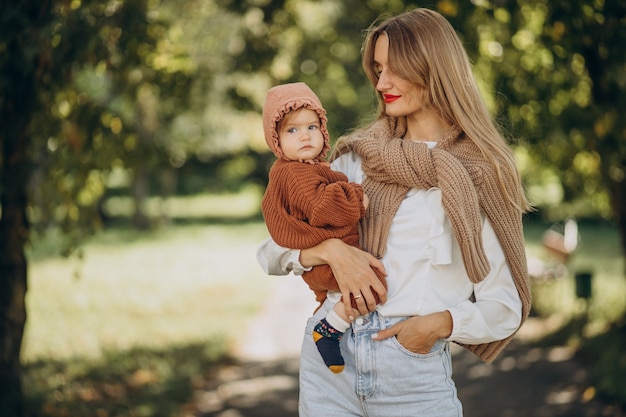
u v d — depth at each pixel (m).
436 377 2.56
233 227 28.34
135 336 9.98
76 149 5.50
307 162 2.63
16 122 4.83
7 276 5.20
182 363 8.77
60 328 9.90
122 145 6.16
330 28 10.11
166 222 28.20
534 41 6.44
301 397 2.69
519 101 6.40
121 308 12.17
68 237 6.01
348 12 9.27
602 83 6.16
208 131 24.17
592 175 8.20
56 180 5.73
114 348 8.99
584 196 8.65
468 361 9.11
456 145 2.62
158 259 19.14
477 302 2.57
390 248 2.61
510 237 2.58
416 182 2.56
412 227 2.59
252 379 8.52
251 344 10.41
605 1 5.11
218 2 8.86
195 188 43.22
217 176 43.47
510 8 5.32
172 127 22.17
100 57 5.00
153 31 6.00
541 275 11.73
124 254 19.89
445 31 2.62
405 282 2.58
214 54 10.97
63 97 5.44
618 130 5.99
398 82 2.64
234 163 37.03
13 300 5.22
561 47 5.56
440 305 2.56
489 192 2.56
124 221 29.78
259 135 24.86
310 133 2.62
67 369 7.65
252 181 38.06
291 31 9.23
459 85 2.60
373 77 2.78
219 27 11.23
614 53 5.38
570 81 6.39
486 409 6.96
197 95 9.18
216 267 18.23
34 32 4.22
